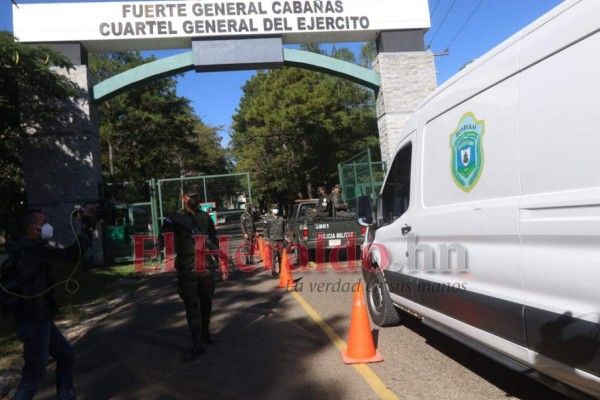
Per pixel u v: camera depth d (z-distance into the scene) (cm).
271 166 3503
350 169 1864
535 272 300
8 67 1234
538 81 298
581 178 264
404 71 1666
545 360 299
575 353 271
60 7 1510
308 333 615
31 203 1490
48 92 1383
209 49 1560
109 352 589
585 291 261
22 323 367
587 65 261
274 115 3212
